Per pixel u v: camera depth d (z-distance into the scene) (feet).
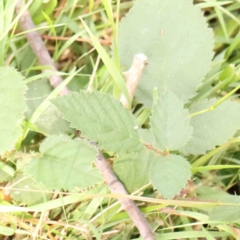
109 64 2.40
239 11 2.73
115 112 2.36
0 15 2.49
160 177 2.31
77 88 2.60
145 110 2.53
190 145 2.44
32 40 2.58
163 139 2.33
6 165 2.45
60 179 2.38
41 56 2.58
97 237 2.41
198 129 2.44
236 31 2.71
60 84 2.49
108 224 2.45
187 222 2.47
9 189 2.43
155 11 2.51
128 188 2.43
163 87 2.50
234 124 2.42
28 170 2.39
